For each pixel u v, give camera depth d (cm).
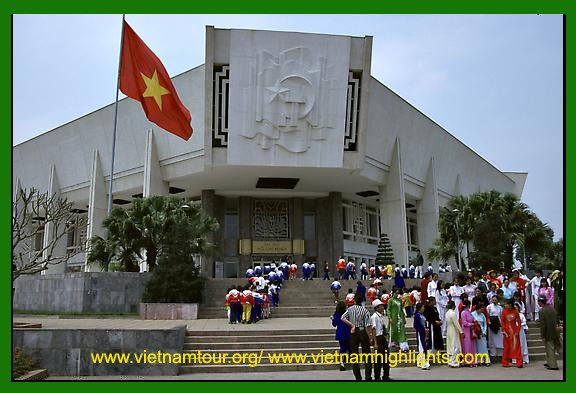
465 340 1304
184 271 2127
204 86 3169
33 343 1199
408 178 3956
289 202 4009
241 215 3897
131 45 2317
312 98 3125
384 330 1101
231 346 1386
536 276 1741
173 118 2433
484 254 2581
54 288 2419
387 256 3444
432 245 4031
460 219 3197
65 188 4288
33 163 4541
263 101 3108
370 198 4247
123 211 2439
